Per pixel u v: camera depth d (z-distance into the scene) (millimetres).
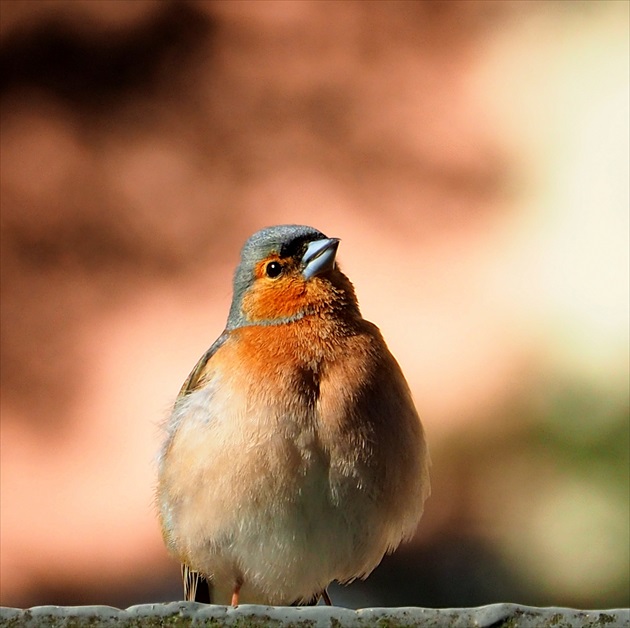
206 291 13578
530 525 11234
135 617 5305
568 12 15719
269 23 16312
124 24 16141
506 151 14609
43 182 14531
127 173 14727
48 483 12031
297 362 7027
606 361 11664
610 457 11203
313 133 15242
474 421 11672
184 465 7070
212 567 7391
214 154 14984
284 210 14336
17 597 11219
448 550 11398
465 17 16453
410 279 13344
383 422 7023
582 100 14594
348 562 7266
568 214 13461
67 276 13766
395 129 15242
